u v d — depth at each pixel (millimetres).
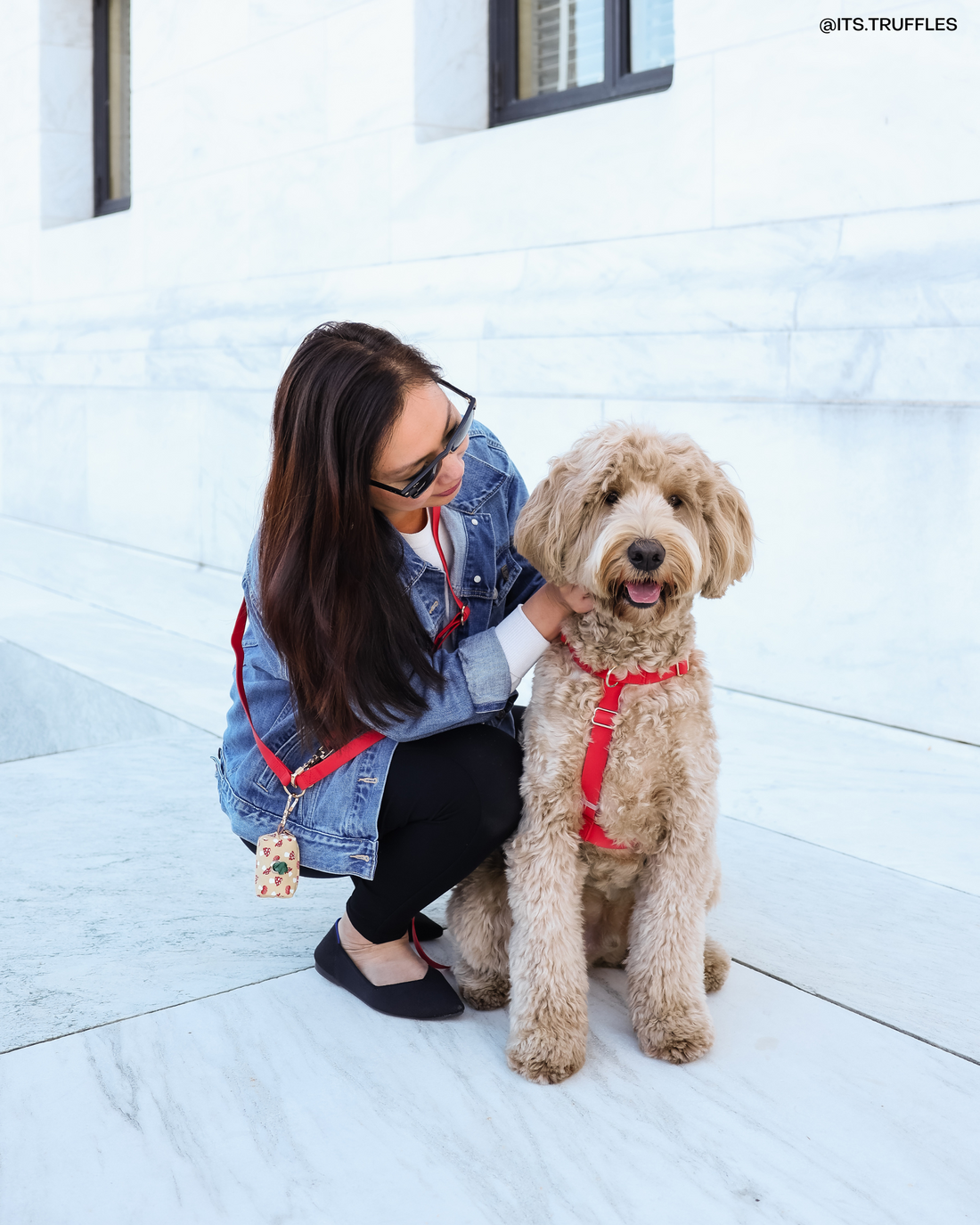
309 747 2070
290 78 5992
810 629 3887
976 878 2650
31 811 3164
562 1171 1663
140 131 7312
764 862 2742
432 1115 1802
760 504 3973
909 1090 1853
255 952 2363
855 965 2264
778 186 3889
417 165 5297
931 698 3602
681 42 4117
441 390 1887
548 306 4602
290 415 1834
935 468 3510
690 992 1971
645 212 4328
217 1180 1645
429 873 2045
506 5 5441
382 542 1957
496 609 2281
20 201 8930
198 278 6914
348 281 5715
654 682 1962
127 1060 1951
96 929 2459
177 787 3352
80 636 5043
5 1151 1705
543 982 1931
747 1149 1709
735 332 3949
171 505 7098
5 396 8922
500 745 2055
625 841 2020
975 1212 1570
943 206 3465
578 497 2010
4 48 8953
